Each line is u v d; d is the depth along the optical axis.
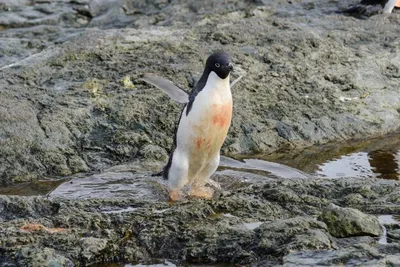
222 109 15.34
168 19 28.14
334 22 26.56
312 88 21.81
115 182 17.00
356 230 13.84
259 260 13.15
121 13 29.86
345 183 16.05
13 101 19.50
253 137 19.62
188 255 13.48
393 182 16.17
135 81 21.02
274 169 18.23
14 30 27.95
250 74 21.98
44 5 30.50
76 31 27.95
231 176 17.44
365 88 22.25
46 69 21.75
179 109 19.83
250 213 14.87
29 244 13.69
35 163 17.97
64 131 18.81
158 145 18.94
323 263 12.58
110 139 18.86
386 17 27.09
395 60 23.70
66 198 15.95
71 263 13.24
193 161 15.89
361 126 20.75
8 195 16.14
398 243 13.27
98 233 14.11
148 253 13.70
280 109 20.70
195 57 22.58
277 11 28.31
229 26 25.11
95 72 21.56
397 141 20.39
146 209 14.98
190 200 15.57
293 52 23.50
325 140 20.14
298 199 15.34
